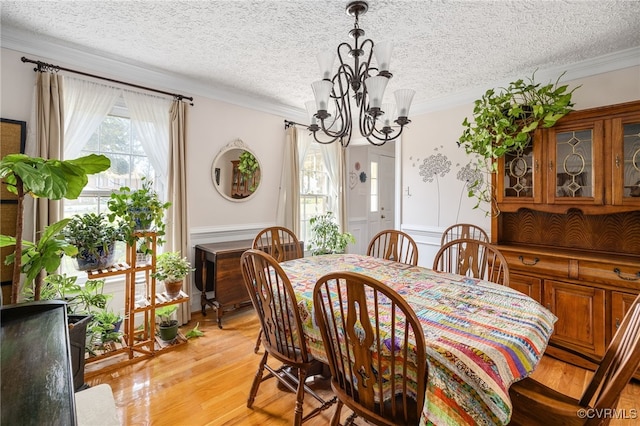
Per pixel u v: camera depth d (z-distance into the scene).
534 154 2.44
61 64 2.34
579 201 2.22
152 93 2.79
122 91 2.63
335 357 1.23
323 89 1.63
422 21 1.92
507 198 2.61
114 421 1.32
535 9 1.80
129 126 2.75
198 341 2.54
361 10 1.76
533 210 2.68
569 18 1.89
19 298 2.10
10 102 2.16
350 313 1.06
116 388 1.88
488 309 1.32
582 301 2.12
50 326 1.03
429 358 0.99
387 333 1.13
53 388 0.67
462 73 2.76
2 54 2.12
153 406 1.73
